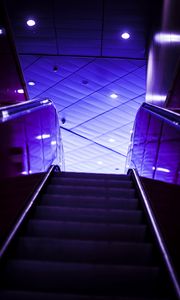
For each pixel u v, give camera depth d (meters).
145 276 2.61
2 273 2.57
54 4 6.92
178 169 3.17
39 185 4.55
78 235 3.42
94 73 9.50
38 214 3.89
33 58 8.82
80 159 18.47
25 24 7.52
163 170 3.90
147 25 7.52
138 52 8.42
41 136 5.24
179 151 3.19
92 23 7.49
